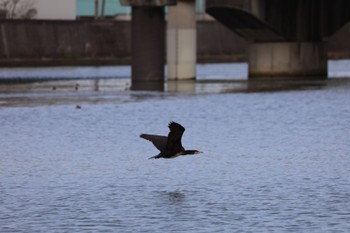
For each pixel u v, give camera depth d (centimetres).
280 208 3019
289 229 2736
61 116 5934
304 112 6275
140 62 9238
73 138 4859
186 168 3812
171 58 9588
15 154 4253
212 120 5794
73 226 2788
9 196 3238
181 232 2705
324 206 3048
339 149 4391
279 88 8350
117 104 6775
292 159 4059
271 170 3756
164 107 6569
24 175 3662
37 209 3022
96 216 2916
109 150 4384
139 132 5147
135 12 9188
